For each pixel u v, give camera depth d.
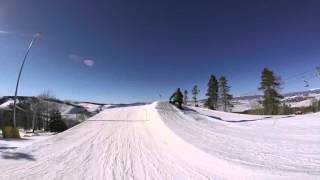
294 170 7.79
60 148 12.68
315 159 9.20
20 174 8.18
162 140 14.69
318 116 24.08
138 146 13.05
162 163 9.51
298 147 11.51
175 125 19.17
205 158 9.63
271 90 58.50
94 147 12.92
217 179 7.46
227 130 17.62
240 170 7.95
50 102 47.66
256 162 8.78
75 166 9.20
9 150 12.10
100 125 22.34
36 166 9.16
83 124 23.33
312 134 15.59
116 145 13.42
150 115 26.69
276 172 7.59
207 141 12.97
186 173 8.15
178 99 32.84
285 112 57.38
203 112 35.06
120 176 8.00
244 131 17.41
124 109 37.06
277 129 18.50
